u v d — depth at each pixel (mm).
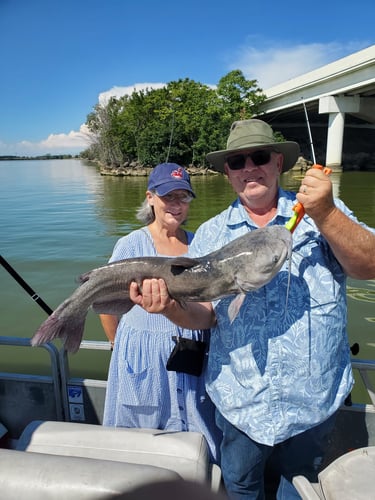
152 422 2449
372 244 1714
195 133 41531
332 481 1901
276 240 1840
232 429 2043
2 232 13820
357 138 45344
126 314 2520
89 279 2201
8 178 47188
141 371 2396
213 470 2207
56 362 2770
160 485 1602
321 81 34125
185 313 2102
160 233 2736
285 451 2039
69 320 2213
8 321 6723
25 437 2291
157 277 2061
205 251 2244
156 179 2648
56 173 56719
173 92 42750
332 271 1937
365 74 29844
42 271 9305
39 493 1533
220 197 21438
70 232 13680
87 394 2809
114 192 26766
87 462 1645
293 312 1887
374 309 6852
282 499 2102
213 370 2109
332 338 1896
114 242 12102
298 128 49312
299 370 1866
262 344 1905
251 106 42281
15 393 2910
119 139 49375
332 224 1687
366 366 2391
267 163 2020
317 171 1684
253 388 1915
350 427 2566
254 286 1872
